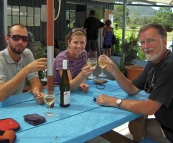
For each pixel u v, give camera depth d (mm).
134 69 5941
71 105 1874
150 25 1905
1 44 3928
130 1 7773
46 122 1521
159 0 7125
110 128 1556
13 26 2254
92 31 7898
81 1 9156
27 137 1310
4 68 2271
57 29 8484
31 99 1995
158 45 1855
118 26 12414
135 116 1758
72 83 2189
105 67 2186
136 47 6879
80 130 1421
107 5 10570
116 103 1837
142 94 2279
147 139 2148
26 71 1900
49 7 1673
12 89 1879
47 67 1798
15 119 1559
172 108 1846
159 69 1832
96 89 2393
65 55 2539
